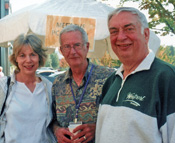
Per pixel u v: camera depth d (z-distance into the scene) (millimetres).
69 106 1915
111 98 1424
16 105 1879
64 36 1854
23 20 2625
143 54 1323
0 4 8344
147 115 1145
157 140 1115
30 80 2037
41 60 2059
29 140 1883
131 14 1280
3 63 8711
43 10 2645
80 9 2822
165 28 4184
